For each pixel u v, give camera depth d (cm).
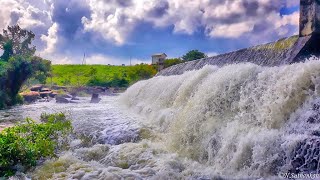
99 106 2098
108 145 884
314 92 617
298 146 541
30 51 5038
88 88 5297
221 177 612
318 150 508
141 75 6062
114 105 2148
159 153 809
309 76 636
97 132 1018
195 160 771
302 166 528
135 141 952
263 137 608
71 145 938
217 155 705
